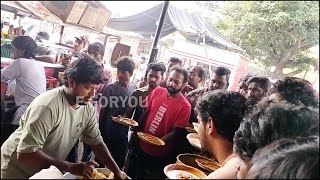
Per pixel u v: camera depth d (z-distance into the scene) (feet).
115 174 4.07
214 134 3.09
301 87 3.45
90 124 4.23
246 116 2.83
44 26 4.79
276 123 2.38
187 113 5.38
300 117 2.38
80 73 3.55
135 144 5.66
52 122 3.57
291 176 1.56
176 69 5.32
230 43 5.16
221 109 3.01
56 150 3.87
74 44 4.95
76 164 3.59
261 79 4.69
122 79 5.37
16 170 3.84
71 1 4.31
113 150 5.56
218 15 5.11
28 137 3.43
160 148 5.45
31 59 4.87
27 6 4.33
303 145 1.77
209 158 4.62
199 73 5.42
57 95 3.67
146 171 5.52
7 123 4.93
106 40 5.04
